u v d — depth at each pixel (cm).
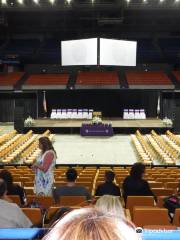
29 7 2762
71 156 1853
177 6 2719
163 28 3522
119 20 2877
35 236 124
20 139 2098
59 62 3450
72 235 80
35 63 3462
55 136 2419
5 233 125
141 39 3694
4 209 323
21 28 3553
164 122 2502
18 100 3127
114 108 3116
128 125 2533
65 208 226
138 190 659
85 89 3050
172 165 1627
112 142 2222
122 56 2847
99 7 2736
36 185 662
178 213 459
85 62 2809
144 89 3030
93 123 2434
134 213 455
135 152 1955
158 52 3422
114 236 80
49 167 657
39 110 3097
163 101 3034
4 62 3328
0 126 2917
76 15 3234
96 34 3578
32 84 3094
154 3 2652
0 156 1688
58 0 2647
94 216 87
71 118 2911
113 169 1348
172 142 2112
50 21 3478
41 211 461
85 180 978
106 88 3022
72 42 2853
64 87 3059
